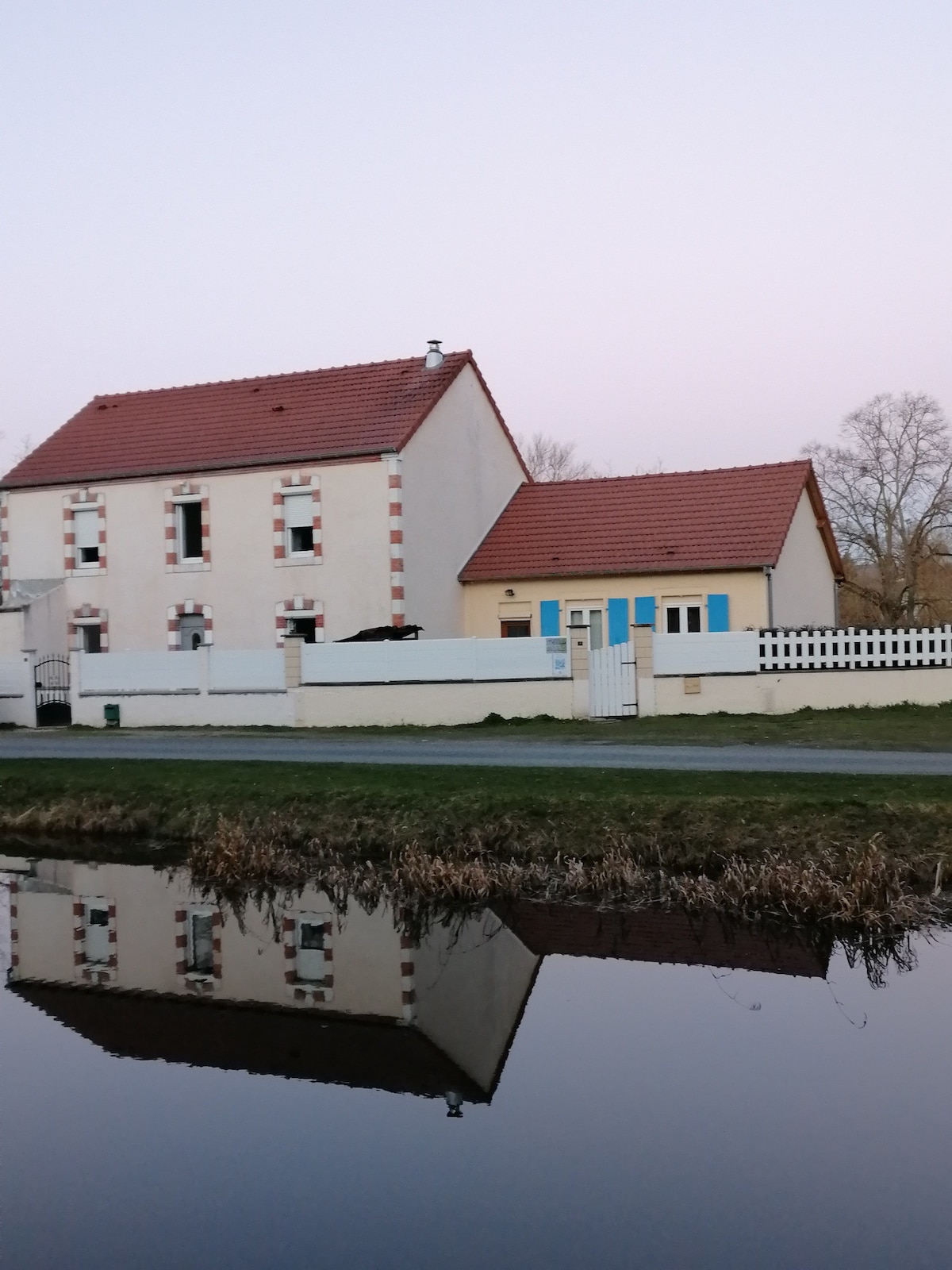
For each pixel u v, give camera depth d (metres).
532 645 27.44
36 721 31.78
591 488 37.25
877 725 24.25
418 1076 9.70
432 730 26.75
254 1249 6.89
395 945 13.87
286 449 33.72
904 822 14.75
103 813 19.67
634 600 33.31
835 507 52.00
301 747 24.12
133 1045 10.60
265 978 12.79
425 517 33.38
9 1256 6.84
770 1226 7.05
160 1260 6.77
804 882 13.77
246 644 33.72
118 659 30.53
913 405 50.66
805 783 16.56
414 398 34.09
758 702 26.80
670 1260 6.69
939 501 49.75
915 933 12.99
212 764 21.45
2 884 16.98
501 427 37.84
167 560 34.62
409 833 16.62
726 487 35.12
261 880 16.67
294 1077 9.78
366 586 32.31
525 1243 6.90
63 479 35.88
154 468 34.72
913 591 49.56
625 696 27.09
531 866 15.51
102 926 14.89
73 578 35.78
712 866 14.97
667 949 13.05
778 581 32.53
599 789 16.94
